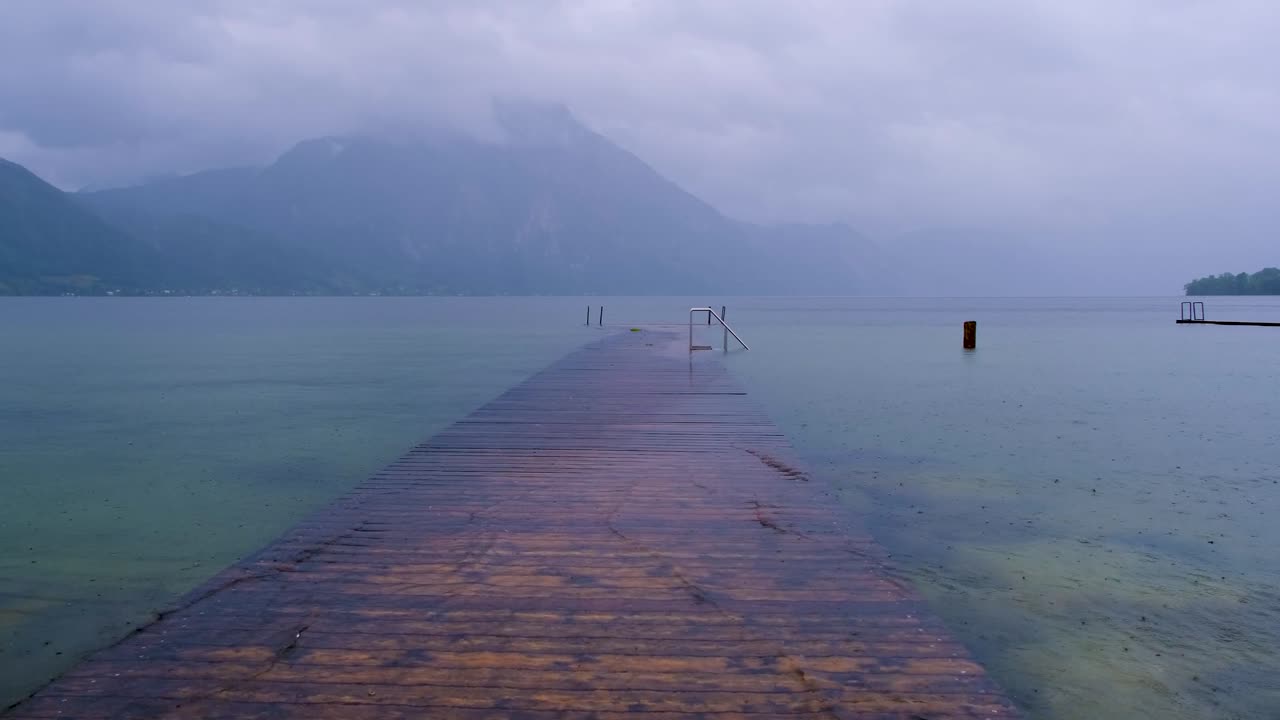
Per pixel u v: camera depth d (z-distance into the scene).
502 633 4.04
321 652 3.82
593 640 3.96
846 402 15.48
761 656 3.80
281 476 9.75
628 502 6.75
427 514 6.36
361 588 4.68
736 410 12.09
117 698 3.39
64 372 22.58
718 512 6.43
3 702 4.17
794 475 7.79
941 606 5.44
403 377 21.20
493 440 9.67
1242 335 41.41
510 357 27.86
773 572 5.00
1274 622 5.18
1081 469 9.66
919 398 16.17
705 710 3.30
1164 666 4.60
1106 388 18.00
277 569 5.03
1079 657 4.71
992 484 8.85
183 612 4.31
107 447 11.58
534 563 5.15
